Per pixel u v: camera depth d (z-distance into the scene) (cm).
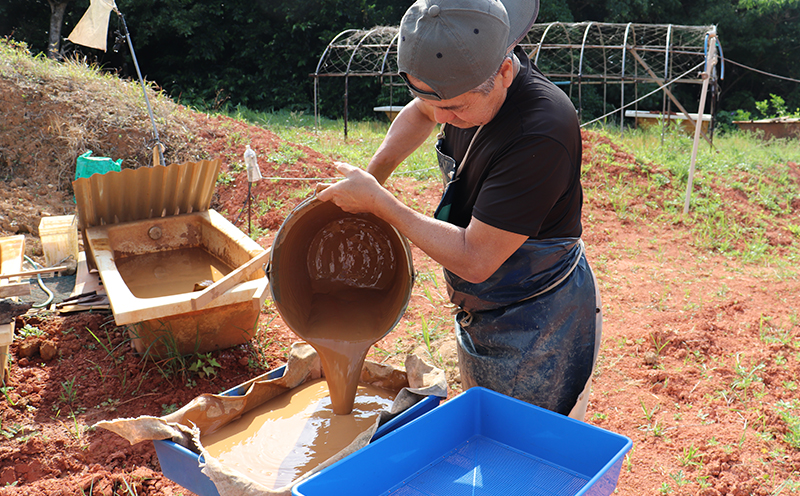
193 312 387
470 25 164
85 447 317
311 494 156
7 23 1923
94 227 480
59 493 286
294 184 766
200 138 841
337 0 2038
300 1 2067
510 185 184
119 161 591
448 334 468
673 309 533
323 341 244
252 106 2048
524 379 216
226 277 372
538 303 209
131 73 2070
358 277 282
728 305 541
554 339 212
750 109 2336
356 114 2125
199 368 394
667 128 1342
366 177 196
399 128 254
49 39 1783
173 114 866
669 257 675
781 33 2350
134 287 433
